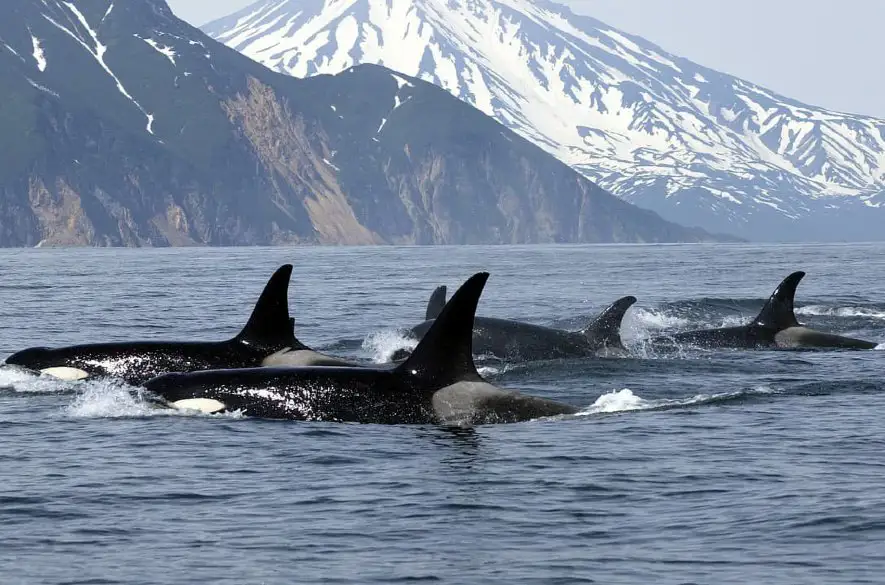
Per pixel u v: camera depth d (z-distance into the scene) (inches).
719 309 6328.7
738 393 3171.8
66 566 1726.1
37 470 2281.0
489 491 2128.4
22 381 3282.5
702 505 2018.9
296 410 2780.5
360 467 2304.4
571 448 2471.7
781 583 1632.6
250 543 1833.2
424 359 2817.4
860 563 1702.8
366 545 1824.6
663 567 1708.9
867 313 5925.2
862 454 2391.7
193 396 2859.3
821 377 3565.5
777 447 2470.5
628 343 4397.1
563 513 1989.4
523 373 3686.0
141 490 2134.6
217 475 2241.6
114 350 3378.4
